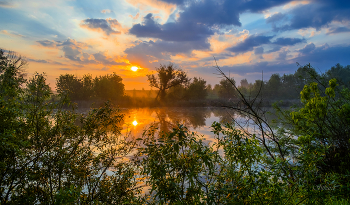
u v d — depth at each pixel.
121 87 41.00
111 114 3.83
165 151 2.29
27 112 3.22
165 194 2.25
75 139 3.57
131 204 3.05
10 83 3.15
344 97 5.23
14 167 2.76
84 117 3.76
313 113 3.88
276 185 2.22
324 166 3.48
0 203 2.61
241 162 2.47
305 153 2.53
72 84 34.16
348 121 4.08
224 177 2.65
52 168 3.04
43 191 2.96
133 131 12.22
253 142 2.58
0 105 2.77
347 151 3.60
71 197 2.10
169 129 11.51
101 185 3.30
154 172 2.26
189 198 2.33
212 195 2.20
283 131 5.92
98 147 3.77
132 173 3.51
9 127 2.73
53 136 3.28
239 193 2.22
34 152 3.16
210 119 20.50
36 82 3.21
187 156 2.49
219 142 2.71
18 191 2.80
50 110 3.34
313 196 2.23
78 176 3.19
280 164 2.42
